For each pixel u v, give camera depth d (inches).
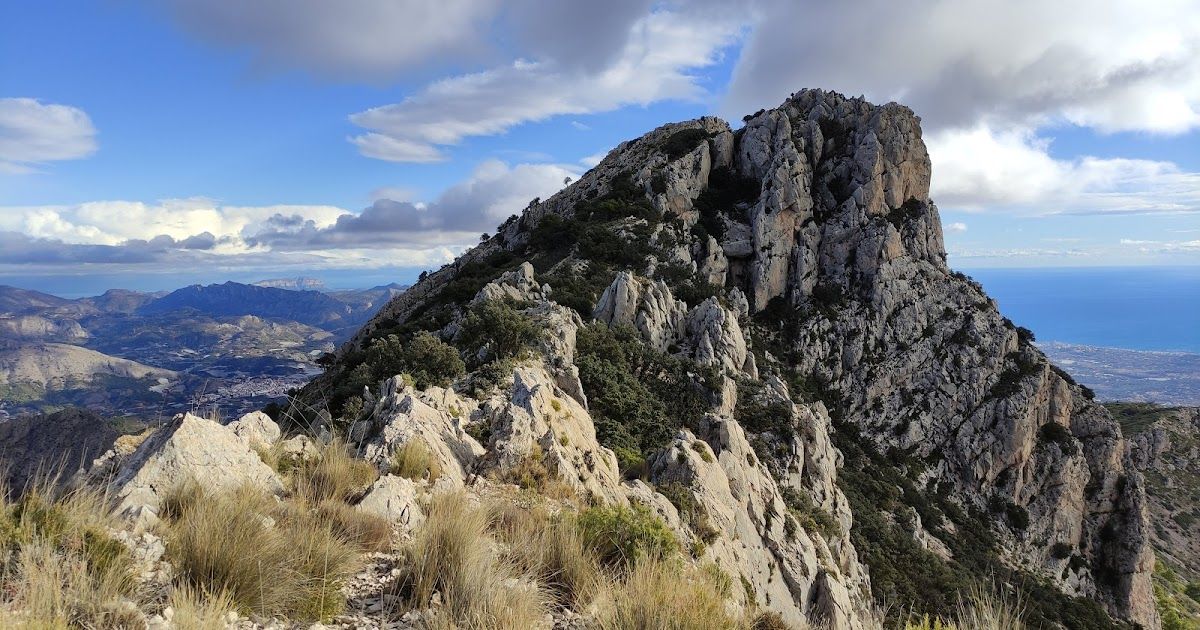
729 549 881.5
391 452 551.2
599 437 1428.4
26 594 219.8
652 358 2023.9
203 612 244.2
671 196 3964.1
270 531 316.2
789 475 1865.2
